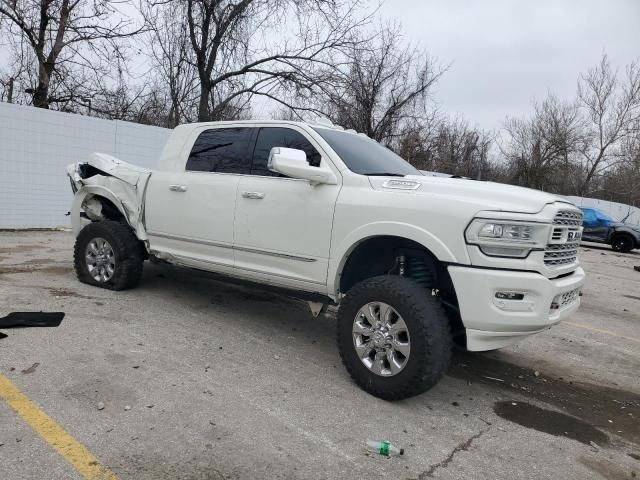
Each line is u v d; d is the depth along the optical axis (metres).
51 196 11.80
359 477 2.84
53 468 2.65
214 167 5.23
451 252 3.58
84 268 6.23
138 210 5.85
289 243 4.46
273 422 3.34
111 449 2.86
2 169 11.02
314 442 3.15
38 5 15.54
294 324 5.59
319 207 4.26
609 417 4.06
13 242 9.54
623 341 6.35
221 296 6.40
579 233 4.15
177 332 4.91
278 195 4.55
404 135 21.81
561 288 3.68
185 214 5.31
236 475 2.74
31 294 5.64
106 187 6.12
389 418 3.57
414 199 3.79
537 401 4.24
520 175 41.06
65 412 3.20
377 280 3.84
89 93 17.62
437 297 3.86
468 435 3.48
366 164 4.53
